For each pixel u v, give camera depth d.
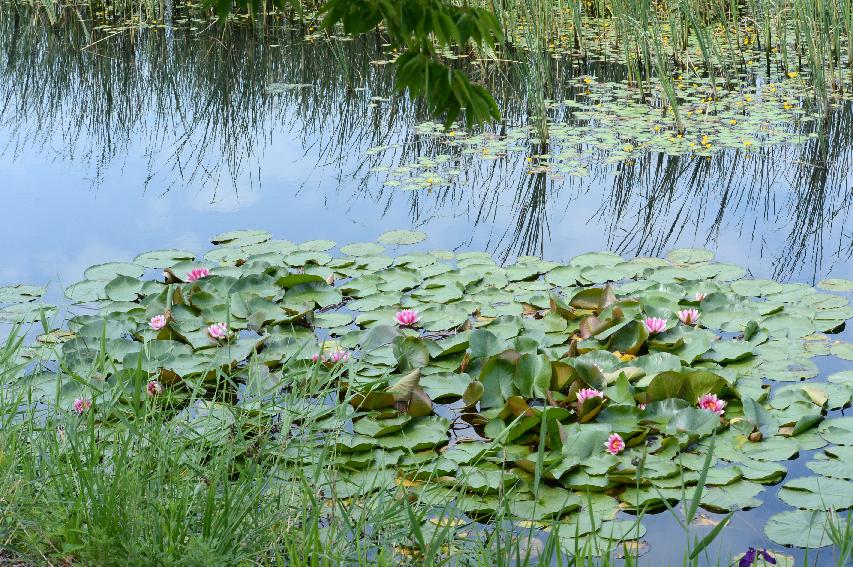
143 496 2.93
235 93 9.78
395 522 3.17
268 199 6.93
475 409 4.15
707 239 6.06
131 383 4.12
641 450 3.74
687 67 10.22
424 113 8.99
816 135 8.09
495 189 7.04
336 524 3.05
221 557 2.73
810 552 3.16
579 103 9.14
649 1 9.93
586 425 3.87
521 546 3.22
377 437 3.87
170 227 6.42
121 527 2.80
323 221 6.47
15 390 3.89
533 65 8.34
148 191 7.14
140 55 11.06
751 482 3.55
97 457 3.05
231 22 12.27
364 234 6.23
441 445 3.86
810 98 9.12
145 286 5.33
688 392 4.04
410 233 6.18
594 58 10.80
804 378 4.27
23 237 6.23
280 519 2.97
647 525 3.33
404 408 4.05
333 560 2.85
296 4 2.54
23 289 5.37
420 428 3.94
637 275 5.46
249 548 2.86
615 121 8.57
